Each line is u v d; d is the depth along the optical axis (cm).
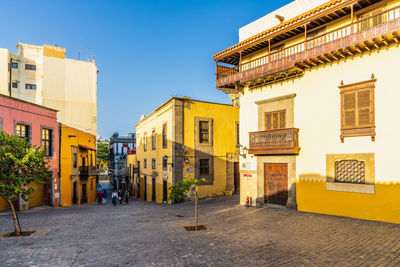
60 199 2228
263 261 696
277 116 1509
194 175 2245
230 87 1816
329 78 1280
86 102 3928
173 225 1195
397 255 709
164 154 2425
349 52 1167
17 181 1027
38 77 3769
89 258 737
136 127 3794
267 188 1560
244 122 1712
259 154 1597
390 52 1088
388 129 1078
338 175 1239
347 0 1148
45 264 691
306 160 1352
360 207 1141
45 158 2055
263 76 1492
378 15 1059
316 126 1320
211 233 1009
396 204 1043
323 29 1362
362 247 782
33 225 1244
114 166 6262
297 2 1513
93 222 1327
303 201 1357
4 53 3594
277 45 1582
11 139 1067
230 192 2400
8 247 852
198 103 2319
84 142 2872
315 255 731
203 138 2330
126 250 809
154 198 2783
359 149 1159
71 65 3906
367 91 1144
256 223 1152
